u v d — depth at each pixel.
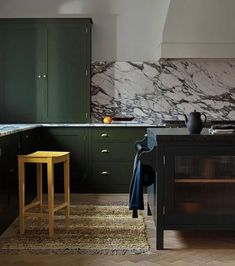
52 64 5.86
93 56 6.19
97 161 5.66
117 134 5.64
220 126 3.70
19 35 5.82
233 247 3.45
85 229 3.90
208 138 3.36
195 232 3.86
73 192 5.68
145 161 3.41
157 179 3.40
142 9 6.18
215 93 6.17
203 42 5.80
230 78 6.17
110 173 5.68
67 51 5.85
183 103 6.19
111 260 3.14
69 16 6.20
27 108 5.87
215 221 3.44
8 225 3.97
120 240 3.59
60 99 5.88
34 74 5.86
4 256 3.21
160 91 6.19
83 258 3.18
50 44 5.84
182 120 5.89
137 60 6.21
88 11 6.20
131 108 6.21
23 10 6.17
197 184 3.41
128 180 5.69
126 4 6.18
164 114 6.19
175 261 3.13
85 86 5.88
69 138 5.64
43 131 5.62
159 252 3.33
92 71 6.20
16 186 4.27
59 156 3.73
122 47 6.19
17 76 5.86
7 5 6.15
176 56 5.82
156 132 3.66
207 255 3.26
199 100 6.18
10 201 4.04
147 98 6.20
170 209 3.40
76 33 5.84
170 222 3.41
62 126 5.60
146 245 3.47
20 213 3.74
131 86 6.20
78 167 5.66
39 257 3.19
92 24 6.16
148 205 4.38
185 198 3.42
